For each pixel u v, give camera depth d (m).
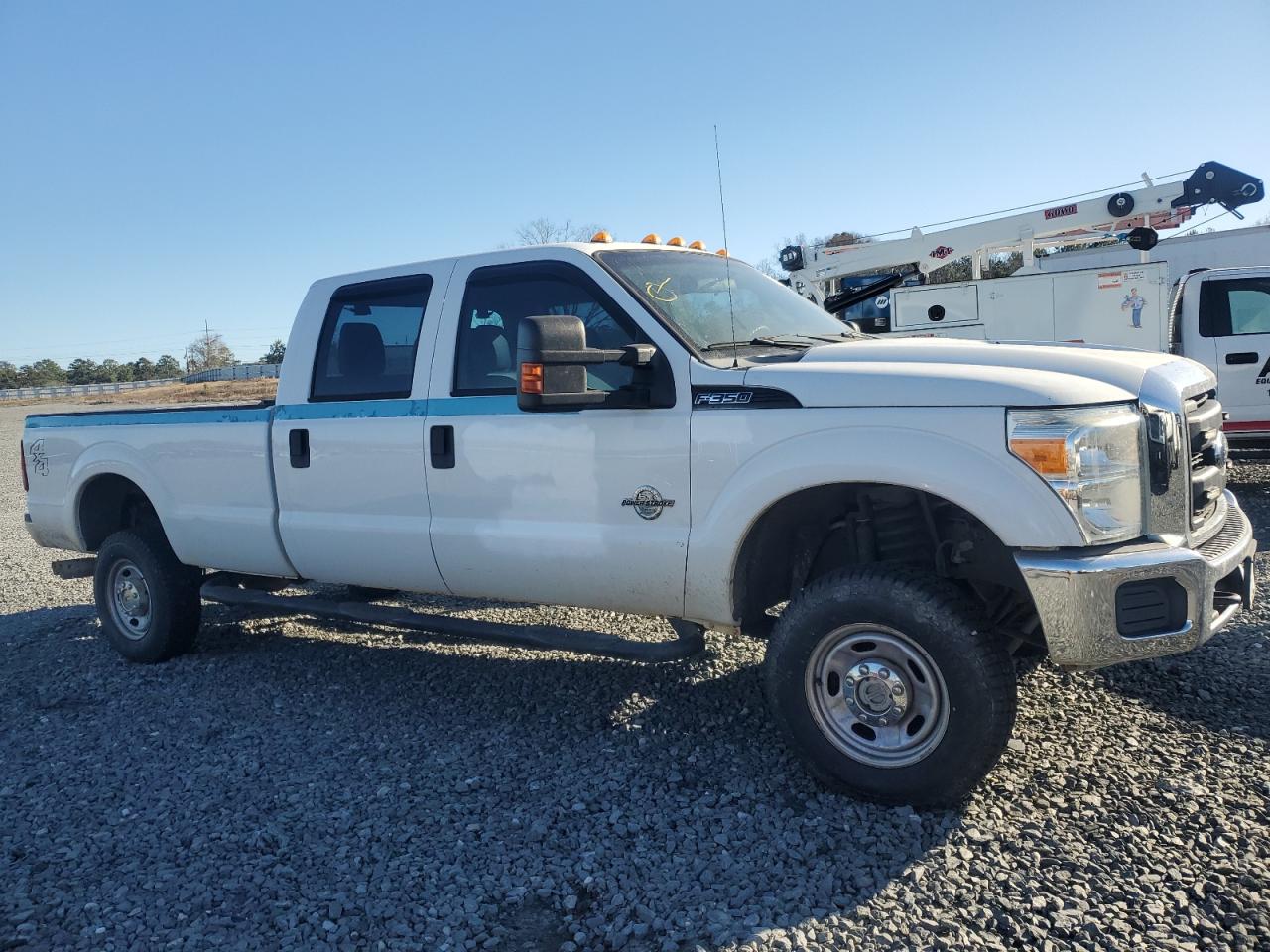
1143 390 3.43
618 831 3.48
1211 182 13.80
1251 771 3.66
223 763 4.29
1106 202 14.51
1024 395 3.24
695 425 3.82
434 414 4.56
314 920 3.01
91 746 4.58
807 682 3.63
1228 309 9.74
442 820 3.63
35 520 6.41
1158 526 3.36
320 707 4.97
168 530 5.68
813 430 3.55
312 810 3.76
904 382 3.44
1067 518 3.18
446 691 5.11
